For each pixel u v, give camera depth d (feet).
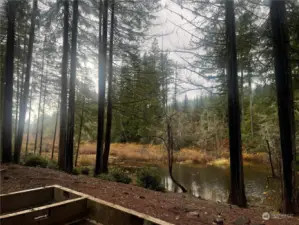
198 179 40.32
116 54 34.22
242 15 20.27
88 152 67.26
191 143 60.64
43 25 30.35
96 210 7.59
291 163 15.64
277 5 16.42
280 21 16.33
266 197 26.32
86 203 7.92
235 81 18.86
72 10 29.43
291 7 17.24
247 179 38.11
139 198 13.84
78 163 49.88
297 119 24.98
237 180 18.30
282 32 16.30
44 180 15.89
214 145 62.03
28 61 30.86
